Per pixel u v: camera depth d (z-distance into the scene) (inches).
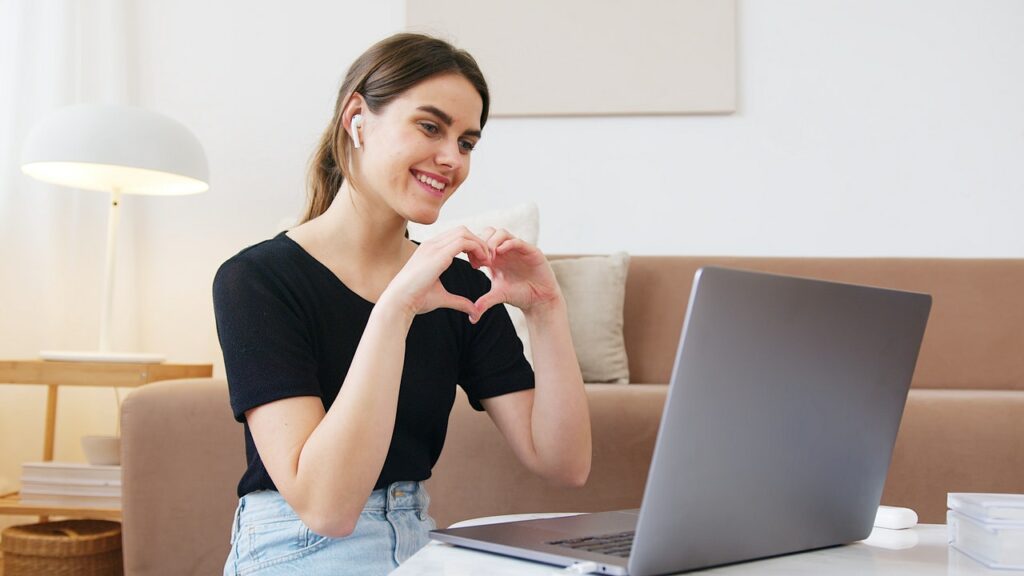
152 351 122.1
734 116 120.3
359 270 46.8
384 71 44.2
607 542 30.7
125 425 72.8
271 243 45.8
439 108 43.5
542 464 46.4
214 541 72.3
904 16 119.4
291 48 124.5
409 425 46.1
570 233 120.8
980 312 105.9
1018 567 29.9
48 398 107.7
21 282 116.7
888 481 78.3
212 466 72.7
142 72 124.2
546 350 44.7
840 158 119.3
